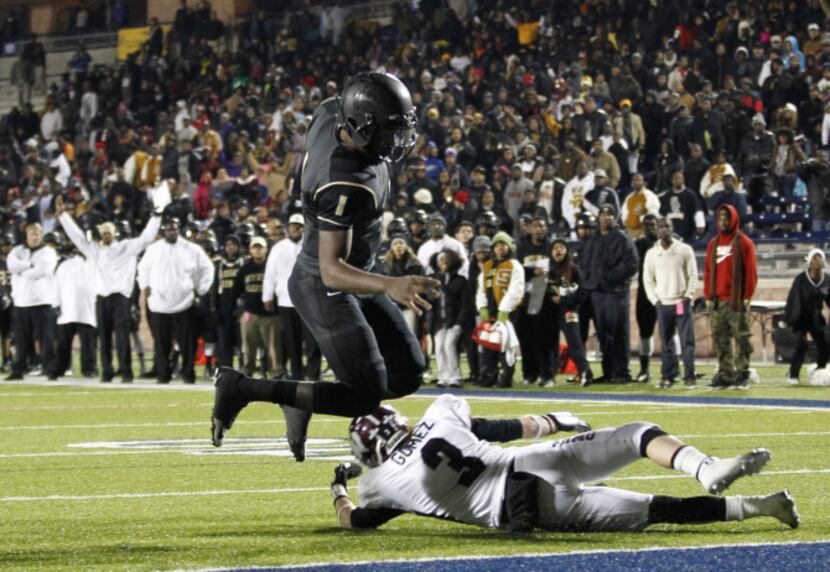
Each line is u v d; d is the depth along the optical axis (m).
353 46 126.56
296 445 24.08
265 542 21.62
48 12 159.75
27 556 20.58
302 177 22.61
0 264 88.19
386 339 23.08
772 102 92.81
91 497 27.52
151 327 69.25
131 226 102.25
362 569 18.81
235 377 23.33
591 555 19.55
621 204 86.69
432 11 123.50
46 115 137.88
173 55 140.62
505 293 61.59
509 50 114.56
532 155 89.06
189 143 104.00
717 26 102.81
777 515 21.25
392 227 64.50
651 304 63.47
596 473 21.22
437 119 95.75
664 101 94.44
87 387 67.44
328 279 21.64
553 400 54.06
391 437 22.20
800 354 62.09
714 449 34.78
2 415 50.09
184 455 35.38
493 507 21.52
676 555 19.50
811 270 61.41
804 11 100.50
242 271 67.88
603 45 106.88
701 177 83.62
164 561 19.95
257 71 129.50
